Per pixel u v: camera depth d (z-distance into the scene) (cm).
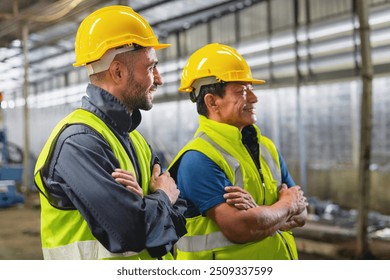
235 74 184
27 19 1023
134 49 146
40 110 1792
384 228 614
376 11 693
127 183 133
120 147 142
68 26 1230
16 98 1969
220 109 186
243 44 941
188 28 1081
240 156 180
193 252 175
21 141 1914
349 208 827
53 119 1711
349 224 637
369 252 500
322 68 796
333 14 769
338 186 847
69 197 131
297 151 920
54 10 985
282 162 205
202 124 187
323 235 600
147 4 1014
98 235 130
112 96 145
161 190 145
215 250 172
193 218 176
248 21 928
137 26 149
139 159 150
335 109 858
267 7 883
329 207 729
